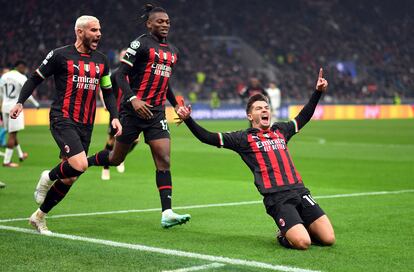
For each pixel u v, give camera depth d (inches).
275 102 1710.1
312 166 857.5
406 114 2837.1
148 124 436.1
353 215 473.7
